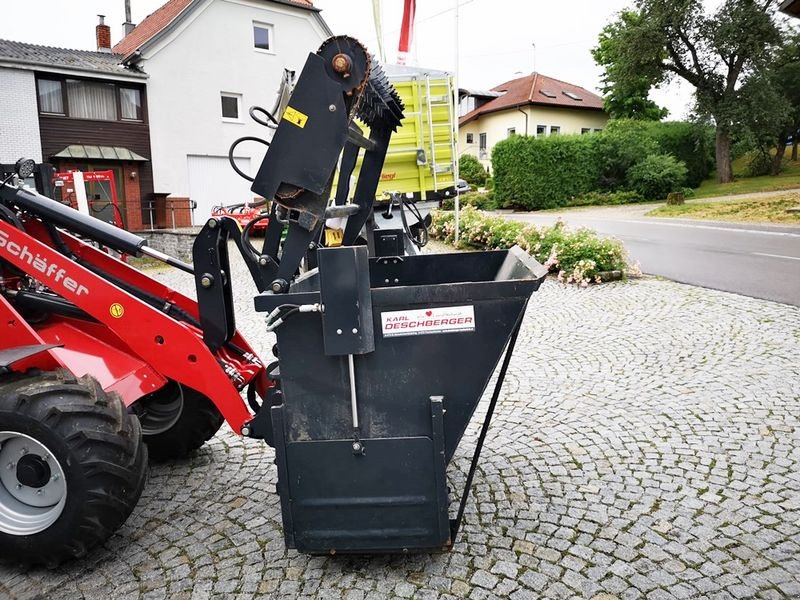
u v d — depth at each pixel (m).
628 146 32.47
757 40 30.09
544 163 31.55
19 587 2.68
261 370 3.45
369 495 2.54
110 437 2.65
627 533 2.93
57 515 2.65
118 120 21.66
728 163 33.50
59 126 20.47
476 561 2.74
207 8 22.84
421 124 10.55
